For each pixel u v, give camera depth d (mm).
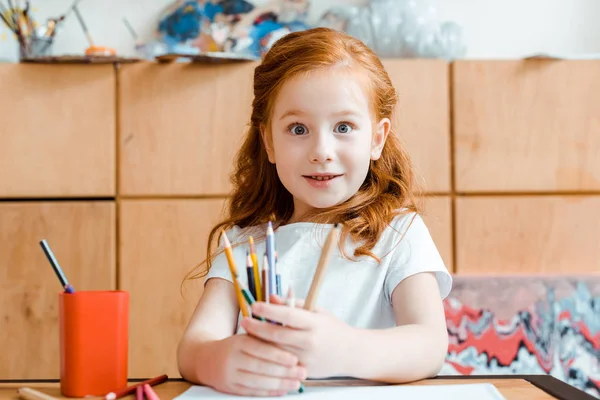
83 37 2264
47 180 1920
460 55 2053
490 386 647
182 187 1929
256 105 1021
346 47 931
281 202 1066
